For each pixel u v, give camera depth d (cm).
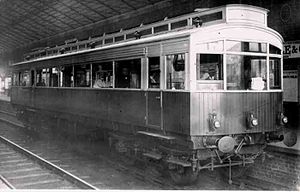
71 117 1305
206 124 729
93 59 1119
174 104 771
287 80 855
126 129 975
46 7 1641
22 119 1880
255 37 782
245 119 767
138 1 1309
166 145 823
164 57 805
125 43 948
